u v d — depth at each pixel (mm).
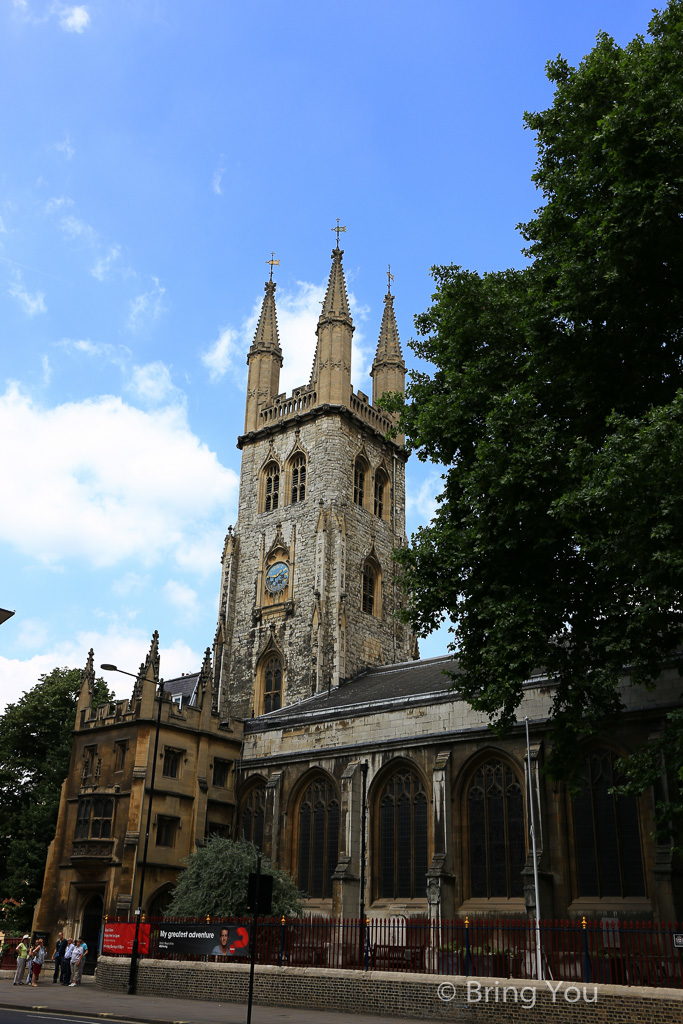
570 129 31203
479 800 43250
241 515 74562
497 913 40188
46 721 66125
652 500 23906
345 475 71000
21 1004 29125
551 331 30375
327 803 49656
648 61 27375
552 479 28156
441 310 34844
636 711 37688
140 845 46438
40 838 59062
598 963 24750
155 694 50312
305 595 66625
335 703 56656
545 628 28125
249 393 79688
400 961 29344
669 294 27891
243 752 54938
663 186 25312
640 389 29344
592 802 38906
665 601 23953
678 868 34406
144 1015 25859
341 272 78438
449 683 50188
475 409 32281
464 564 30203
